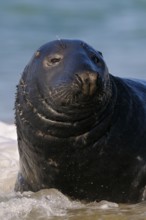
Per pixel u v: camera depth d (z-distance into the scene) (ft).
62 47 56.90
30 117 58.08
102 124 58.23
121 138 60.18
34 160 60.95
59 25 189.26
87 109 55.01
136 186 61.67
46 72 56.29
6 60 143.84
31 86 57.72
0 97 115.75
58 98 54.19
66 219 57.41
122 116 60.44
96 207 60.54
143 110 62.44
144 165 61.52
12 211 58.65
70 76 53.72
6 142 83.35
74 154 58.70
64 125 56.44
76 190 61.31
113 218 57.36
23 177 65.10
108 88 57.16
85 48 56.85
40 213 58.59
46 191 62.28
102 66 56.39
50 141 57.98
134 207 60.39
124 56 151.53
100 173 60.23
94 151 59.00
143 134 61.62
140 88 64.85
